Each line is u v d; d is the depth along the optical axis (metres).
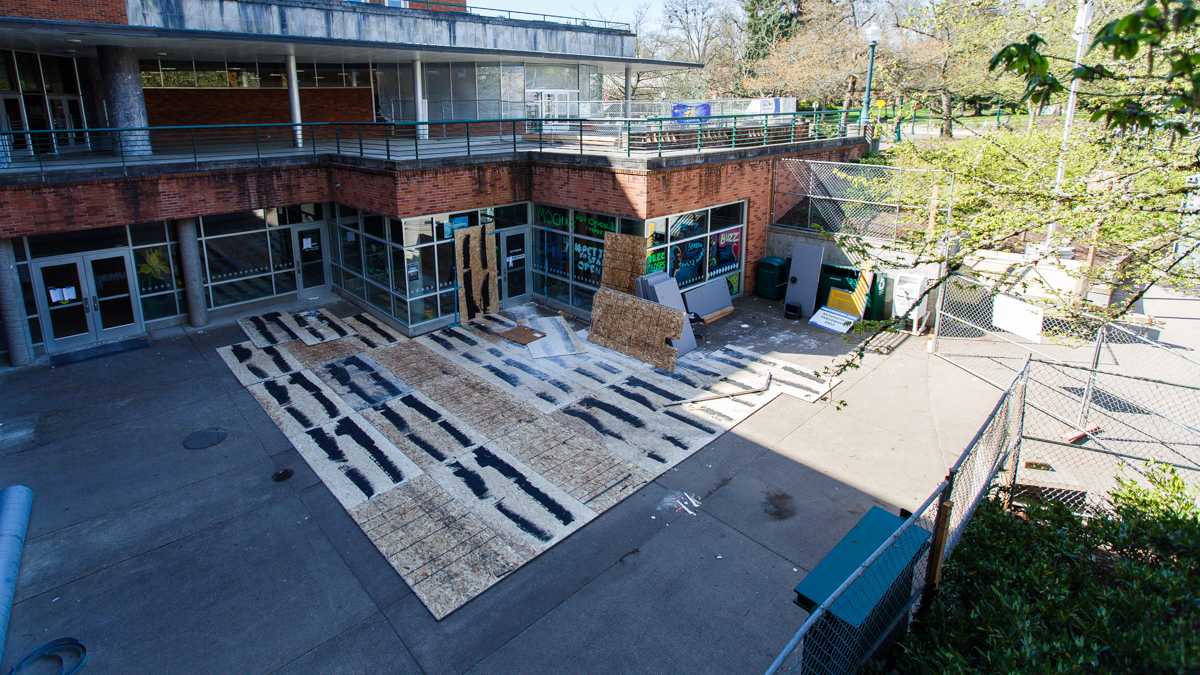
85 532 9.70
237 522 9.92
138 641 7.86
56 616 8.21
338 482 10.82
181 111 22.19
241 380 14.38
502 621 8.13
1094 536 6.66
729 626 8.02
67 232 15.35
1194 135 7.16
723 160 17.42
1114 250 12.50
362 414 12.94
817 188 18.78
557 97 27.56
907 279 16.78
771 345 16.25
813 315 17.88
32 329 15.52
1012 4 14.41
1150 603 5.34
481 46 25.95
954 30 21.89
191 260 17.00
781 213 19.78
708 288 18.03
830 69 36.53
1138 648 4.81
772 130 20.75
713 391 13.84
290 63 20.36
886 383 14.18
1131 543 6.39
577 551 9.32
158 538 9.59
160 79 21.66
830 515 10.03
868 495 10.49
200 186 16.28
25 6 15.40
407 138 23.36
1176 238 7.62
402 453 11.62
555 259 18.39
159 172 15.58
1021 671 4.61
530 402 13.38
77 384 14.23
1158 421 11.85
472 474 11.02
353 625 8.09
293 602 8.44
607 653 7.66
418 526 9.80
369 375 14.60
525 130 23.59
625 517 10.02
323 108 25.00
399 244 16.19
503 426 12.48
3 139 17.16
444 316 17.36
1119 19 3.64
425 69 25.17
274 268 18.88
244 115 23.42
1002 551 6.52
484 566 9.02
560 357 15.52
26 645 7.81
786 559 9.15
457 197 16.59
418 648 7.75
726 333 17.06
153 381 14.38
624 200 15.87
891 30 34.72
